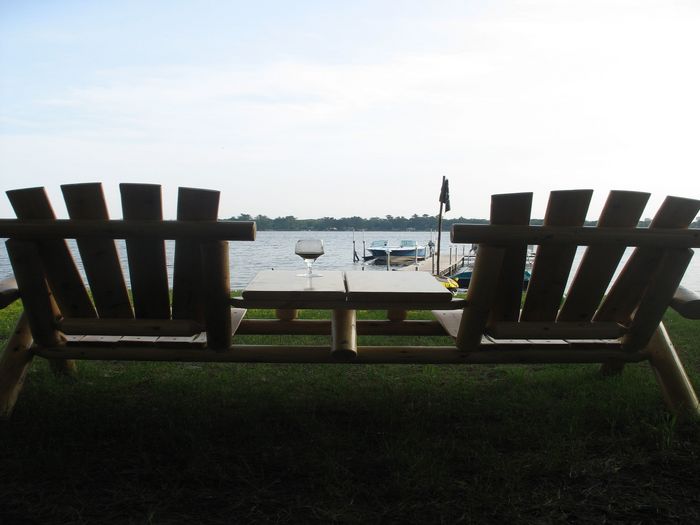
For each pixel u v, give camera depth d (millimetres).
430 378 3332
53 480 1979
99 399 2830
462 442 2309
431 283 2668
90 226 2189
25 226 2197
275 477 2012
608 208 2246
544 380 3205
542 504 1816
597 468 2072
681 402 2596
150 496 1868
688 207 2270
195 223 2174
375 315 5305
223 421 2527
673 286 2363
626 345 2566
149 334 2428
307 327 3350
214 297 2316
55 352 2539
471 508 1779
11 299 2381
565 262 2387
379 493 1890
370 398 2896
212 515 1758
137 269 2375
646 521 1731
